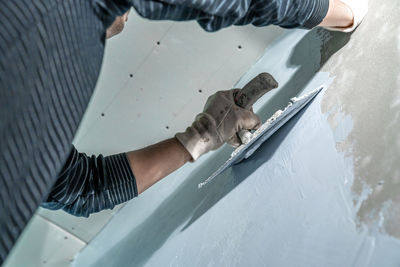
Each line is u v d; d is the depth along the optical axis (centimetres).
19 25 29
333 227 53
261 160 84
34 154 29
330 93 71
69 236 181
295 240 58
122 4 40
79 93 35
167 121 142
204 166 125
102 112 142
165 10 44
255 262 65
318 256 52
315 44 95
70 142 33
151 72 134
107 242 169
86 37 37
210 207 98
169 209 133
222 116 83
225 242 79
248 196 81
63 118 32
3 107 26
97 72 39
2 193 26
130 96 139
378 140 53
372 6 74
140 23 125
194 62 132
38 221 176
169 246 110
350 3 74
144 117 142
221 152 117
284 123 81
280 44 122
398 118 52
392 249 43
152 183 87
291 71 104
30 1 31
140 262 126
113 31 55
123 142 147
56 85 32
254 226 71
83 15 37
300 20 65
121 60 132
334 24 75
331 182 58
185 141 84
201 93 137
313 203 59
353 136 58
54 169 31
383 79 59
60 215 176
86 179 81
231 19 51
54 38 32
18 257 179
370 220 48
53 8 33
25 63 29
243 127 84
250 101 83
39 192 29
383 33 65
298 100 69
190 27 126
